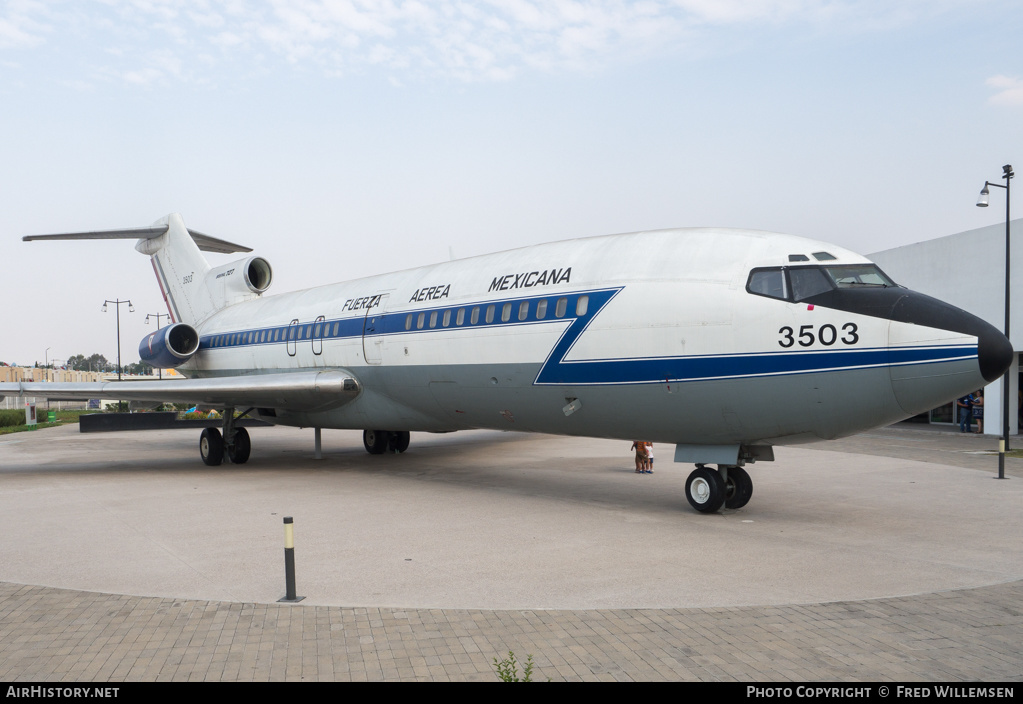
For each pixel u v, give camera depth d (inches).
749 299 387.9
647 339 415.2
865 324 359.6
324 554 328.8
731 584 277.0
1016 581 280.5
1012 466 635.5
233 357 806.5
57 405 3161.9
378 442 784.3
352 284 679.7
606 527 384.8
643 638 218.8
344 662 202.4
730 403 392.5
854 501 462.9
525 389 480.4
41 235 847.1
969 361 339.6
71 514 434.6
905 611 243.8
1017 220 893.2
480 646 213.6
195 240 987.3
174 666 200.5
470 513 427.5
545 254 495.5
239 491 522.0
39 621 239.3
